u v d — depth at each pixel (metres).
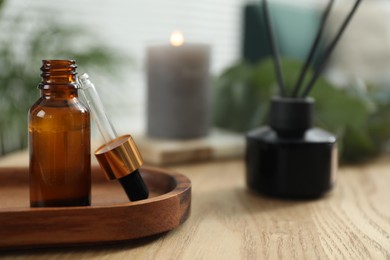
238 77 0.77
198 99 0.71
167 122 0.70
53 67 0.41
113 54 0.83
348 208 0.49
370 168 0.65
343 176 0.61
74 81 0.42
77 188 0.41
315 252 0.40
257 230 0.44
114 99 0.90
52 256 0.38
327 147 0.51
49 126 0.41
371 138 0.70
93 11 1.19
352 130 0.67
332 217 0.47
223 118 0.78
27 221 0.38
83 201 0.41
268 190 0.52
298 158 0.51
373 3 1.40
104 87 0.87
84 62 0.79
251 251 0.40
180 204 0.42
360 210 0.49
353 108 0.67
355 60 1.37
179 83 0.70
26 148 0.77
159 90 0.70
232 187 0.56
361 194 0.54
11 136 0.79
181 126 0.70
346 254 0.39
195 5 1.41
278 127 0.52
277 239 0.42
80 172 0.41
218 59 1.48
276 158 0.51
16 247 0.38
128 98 1.07
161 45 0.70
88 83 0.43
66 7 1.14
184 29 1.40
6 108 0.74
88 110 0.42
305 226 0.45
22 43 0.82
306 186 0.51
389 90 0.87
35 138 0.41
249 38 1.10
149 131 0.72
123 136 0.44
